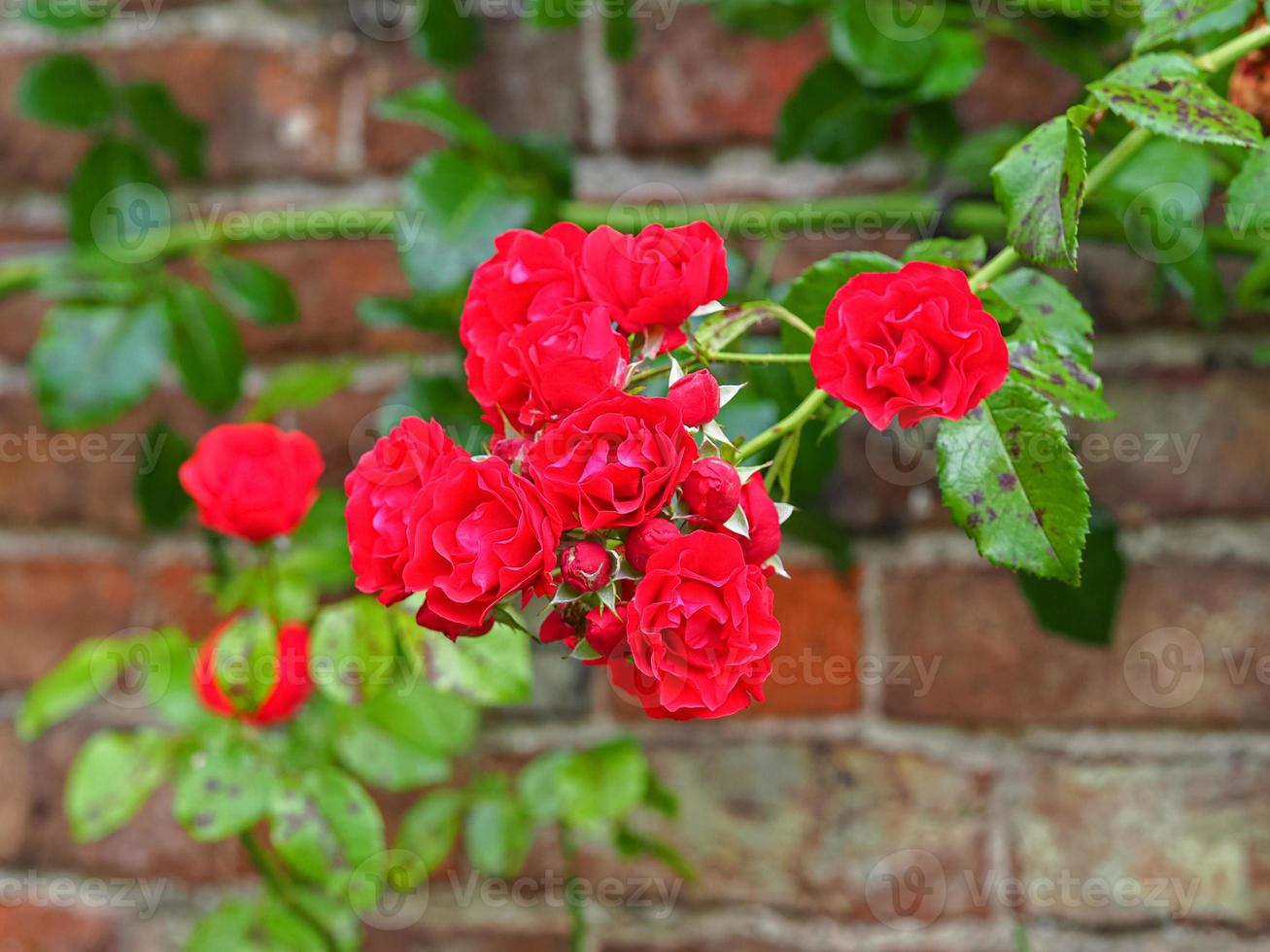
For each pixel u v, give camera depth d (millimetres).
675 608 1060
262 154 1385
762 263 1317
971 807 1345
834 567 1349
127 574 1395
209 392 1330
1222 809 1331
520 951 1371
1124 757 1339
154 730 1364
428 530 1087
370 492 1106
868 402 1093
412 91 1295
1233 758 1333
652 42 1365
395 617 1229
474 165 1287
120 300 1321
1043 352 1150
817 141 1331
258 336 1387
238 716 1270
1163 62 1133
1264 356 1301
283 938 1305
